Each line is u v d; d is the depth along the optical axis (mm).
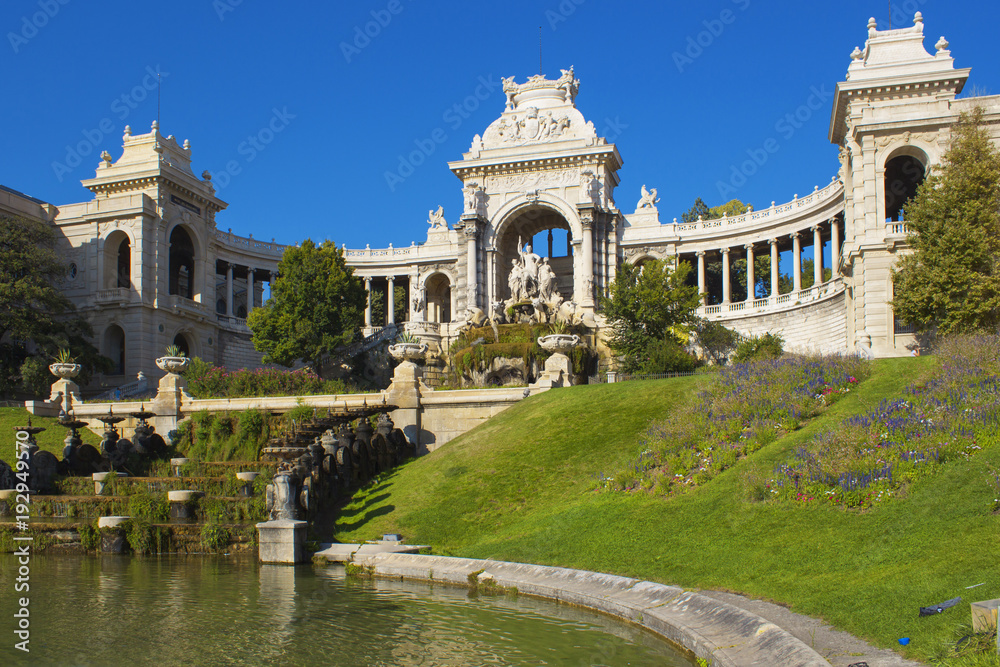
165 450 42594
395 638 15539
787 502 18953
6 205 66188
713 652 12953
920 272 40844
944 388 23172
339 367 67500
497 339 61188
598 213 72812
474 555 22391
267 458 37000
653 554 18984
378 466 34844
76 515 32094
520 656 14195
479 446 33000
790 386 27828
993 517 14539
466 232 74000
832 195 62906
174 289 79125
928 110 49469
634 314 57344
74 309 61406
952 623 11469
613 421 31000
